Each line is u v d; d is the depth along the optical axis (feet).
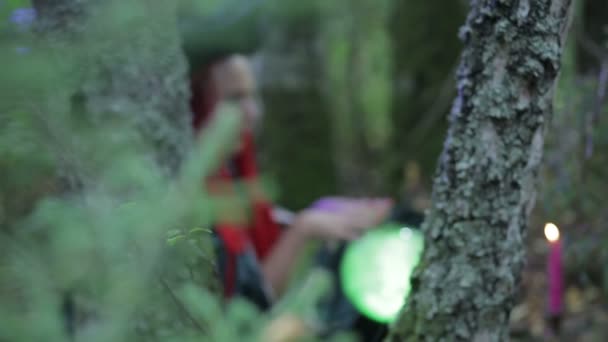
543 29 3.44
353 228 6.13
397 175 15.37
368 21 26.84
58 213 2.45
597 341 8.63
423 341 3.64
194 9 2.71
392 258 5.83
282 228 6.87
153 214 2.51
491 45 3.47
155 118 4.16
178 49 4.27
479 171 3.54
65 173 2.58
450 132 3.62
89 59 2.52
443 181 3.63
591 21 9.60
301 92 18.20
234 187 2.94
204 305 2.90
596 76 8.14
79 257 2.43
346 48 28.53
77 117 3.25
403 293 5.76
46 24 3.51
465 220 3.57
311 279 3.20
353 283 5.75
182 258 2.92
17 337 2.33
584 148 7.55
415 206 6.56
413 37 15.97
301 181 18.16
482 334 3.60
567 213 7.55
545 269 10.32
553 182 7.56
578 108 7.54
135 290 2.47
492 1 3.45
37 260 2.41
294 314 3.12
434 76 15.74
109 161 2.58
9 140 2.36
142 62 3.95
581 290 9.34
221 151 2.74
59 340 2.38
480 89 3.50
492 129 3.51
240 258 5.49
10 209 2.51
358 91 29.99
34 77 2.20
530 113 3.49
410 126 15.70
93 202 2.51
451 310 3.59
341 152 28.22
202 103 6.59
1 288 2.39
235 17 4.75
